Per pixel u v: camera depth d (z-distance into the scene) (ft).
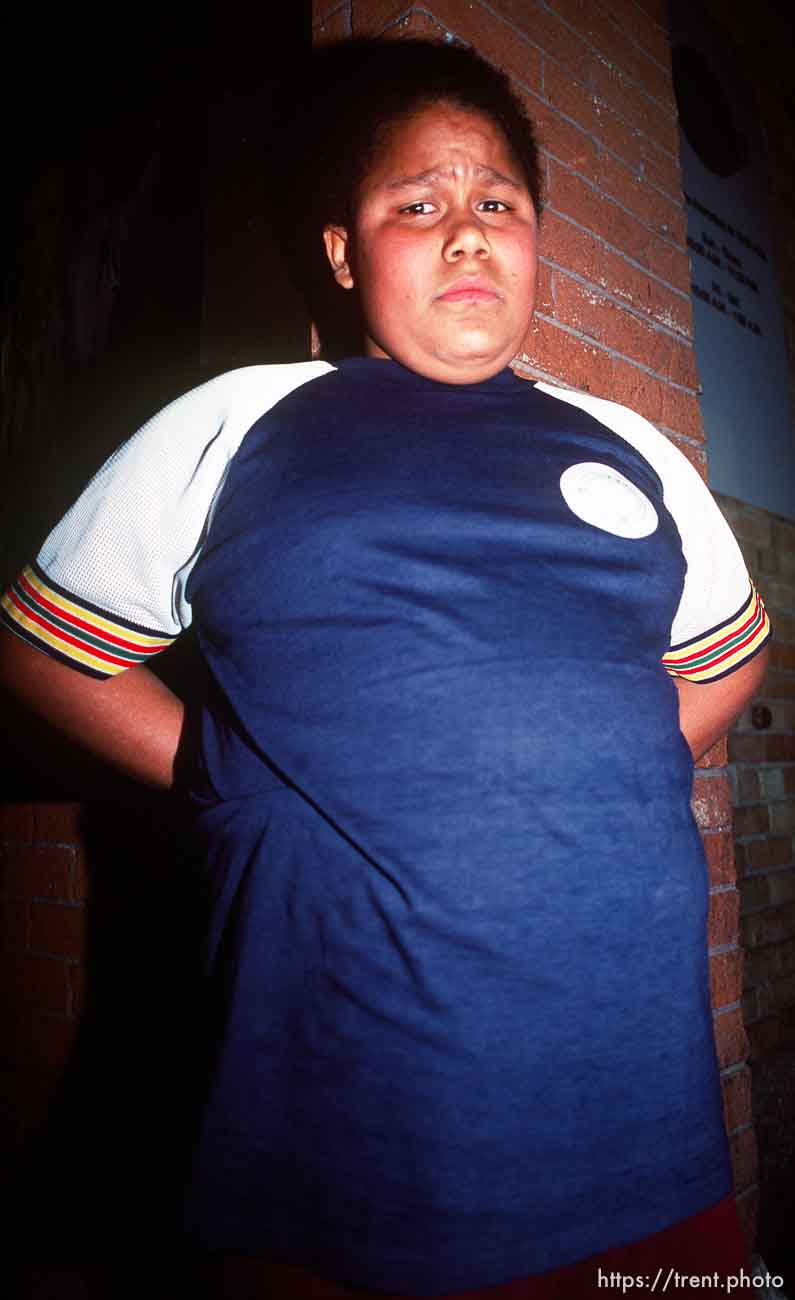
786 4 9.76
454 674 1.91
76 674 2.39
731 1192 2.00
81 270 5.89
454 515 2.06
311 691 1.94
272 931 1.88
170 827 4.01
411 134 2.56
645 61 5.20
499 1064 1.73
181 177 5.14
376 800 1.84
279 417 2.30
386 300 2.48
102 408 5.40
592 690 1.99
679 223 5.16
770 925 6.70
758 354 7.90
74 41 6.51
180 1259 1.93
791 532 7.88
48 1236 4.21
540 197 3.30
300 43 4.49
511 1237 1.67
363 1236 1.66
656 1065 1.88
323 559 2.01
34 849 4.78
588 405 2.78
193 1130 1.86
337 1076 1.75
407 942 1.77
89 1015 4.32
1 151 6.84
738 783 6.73
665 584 2.30
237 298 4.43
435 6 3.88
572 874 1.86
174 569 2.38
